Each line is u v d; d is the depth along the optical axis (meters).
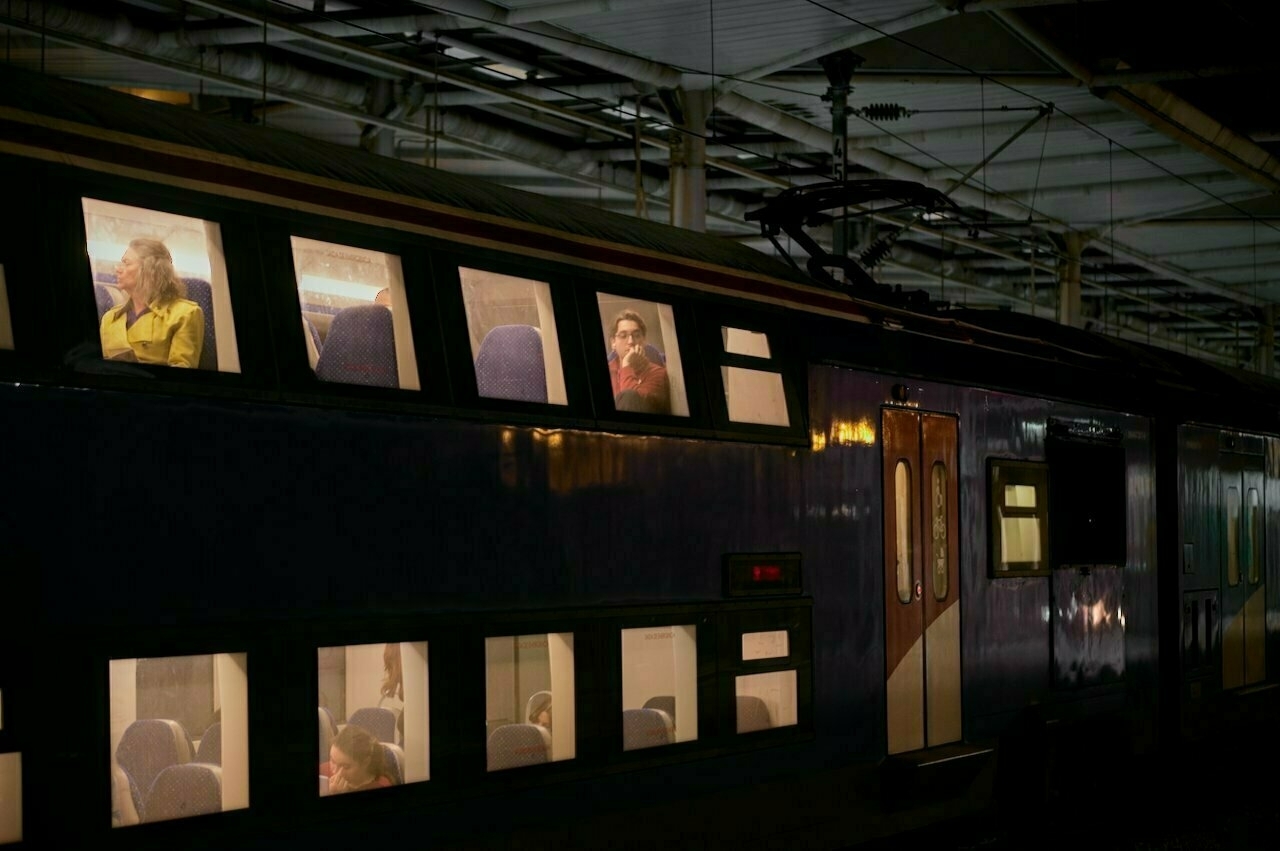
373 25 15.56
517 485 6.76
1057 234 31.27
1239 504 14.63
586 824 6.98
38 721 4.84
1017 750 10.69
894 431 9.46
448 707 6.29
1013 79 19.47
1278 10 19.11
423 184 6.70
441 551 6.36
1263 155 24.58
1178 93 22.25
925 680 9.61
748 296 8.36
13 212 5.00
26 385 4.92
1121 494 12.35
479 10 15.01
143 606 5.21
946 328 10.25
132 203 5.36
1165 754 12.98
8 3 13.70
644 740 7.34
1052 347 11.68
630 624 7.29
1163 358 14.27
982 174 25.41
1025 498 10.88
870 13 16.02
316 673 5.73
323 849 5.71
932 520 9.79
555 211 7.43
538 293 7.04
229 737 5.42
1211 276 38.59
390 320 6.29
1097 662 11.77
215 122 6.09
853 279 10.08
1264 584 15.12
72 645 4.95
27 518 4.89
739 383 8.20
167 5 15.35
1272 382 17.08
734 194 27.34
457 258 6.61
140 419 5.26
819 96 19.80
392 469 6.18
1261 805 12.85
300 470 5.80
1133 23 19.50
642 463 7.48
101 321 5.21
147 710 5.18
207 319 5.57
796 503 8.55
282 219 5.88
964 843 10.27
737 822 7.97
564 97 19.33
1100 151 23.89
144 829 5.08
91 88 5.68
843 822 8.82
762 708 8.18
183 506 5.37
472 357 6.62
